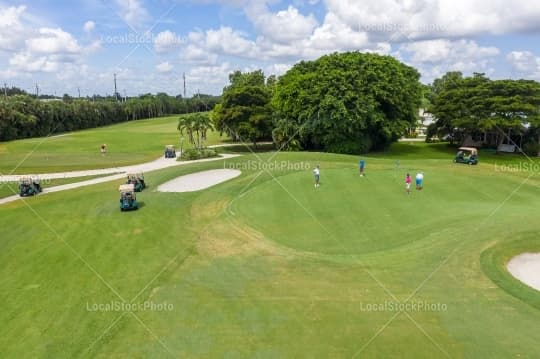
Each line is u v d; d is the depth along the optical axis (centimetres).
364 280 1656
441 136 7562
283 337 1306
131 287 1698
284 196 2934
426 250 1888
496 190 2927
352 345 1248
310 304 1496
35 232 2456
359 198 2775
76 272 1873
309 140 7094
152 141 8275
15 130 8750
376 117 6162
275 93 7556
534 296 1483
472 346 1215
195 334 1348
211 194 3134
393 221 2291
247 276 1750
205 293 1619
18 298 1648
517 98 6162
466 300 1473
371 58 6500
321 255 1922
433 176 3422
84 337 1360
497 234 2017
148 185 3609
